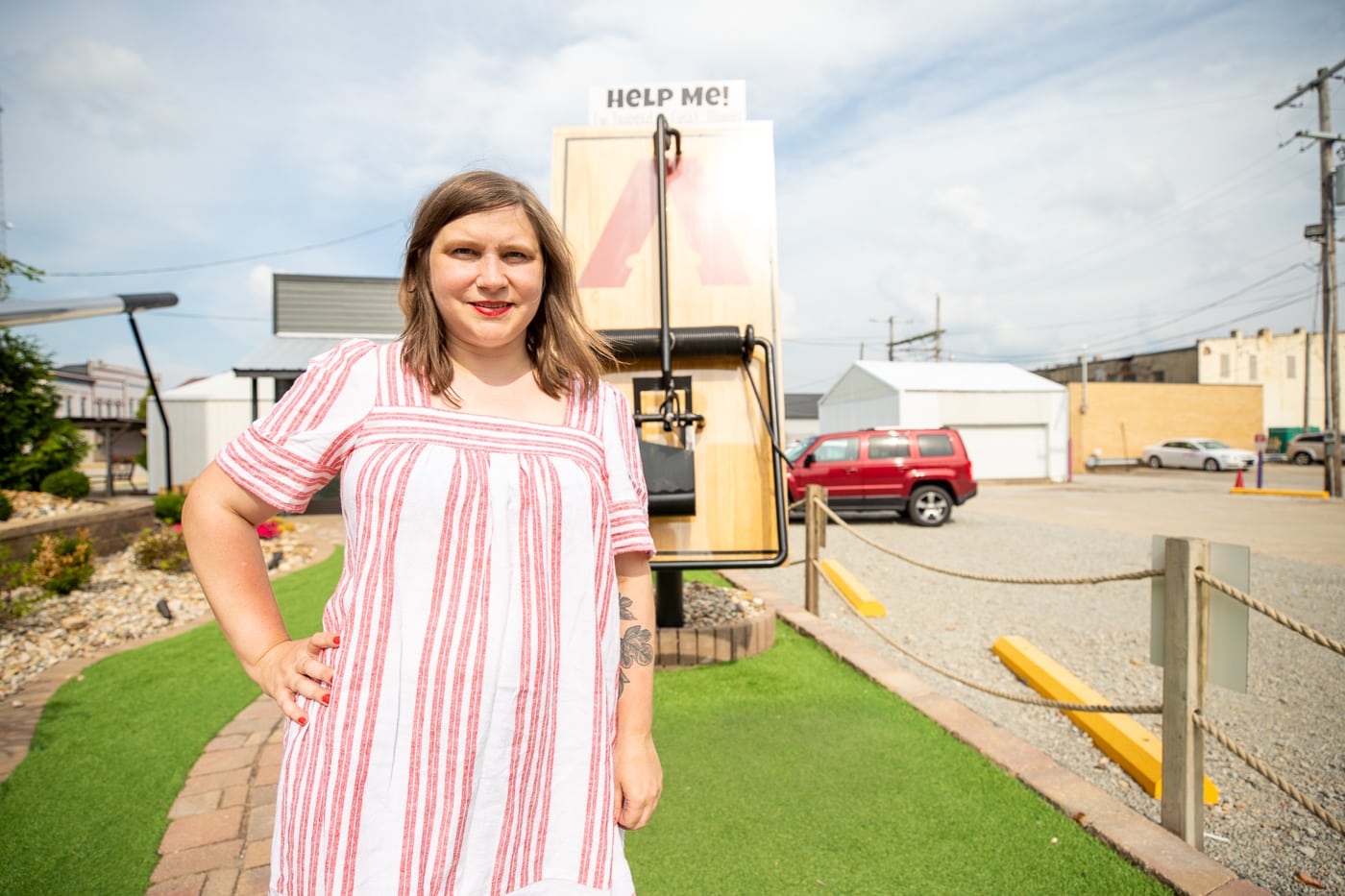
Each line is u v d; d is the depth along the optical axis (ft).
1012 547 33.14
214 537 3.72
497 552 3.59
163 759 10.34
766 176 12.52
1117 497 61.16
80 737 11.20
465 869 3.48
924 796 8.91
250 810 8.89
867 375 94.94
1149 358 143.13
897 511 42.70
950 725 10.75
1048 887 7.20
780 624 17.03
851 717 11.30
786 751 10.14
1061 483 83.20
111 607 20.48
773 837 8.07
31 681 14.29
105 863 7.76
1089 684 14.65
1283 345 135.03
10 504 28.25
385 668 3.44
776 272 12.35
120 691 13.37
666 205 12.23
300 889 3.45
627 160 12.52
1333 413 57.77
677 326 12.23
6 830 8.45
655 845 7.93
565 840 3.74
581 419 4.30
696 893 7.13
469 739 3.44
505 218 3.89
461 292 3.83
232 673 14.32
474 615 3.51
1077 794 8.73
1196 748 7.95
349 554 3.74
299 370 48.47
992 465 86.69
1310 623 19.08
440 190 3.90
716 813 8.56
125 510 30.42
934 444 42.52
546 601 3.68
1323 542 33.24
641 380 12.16
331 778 3.42
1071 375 153.07
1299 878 7.94
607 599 4.01
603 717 3.90
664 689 12.65
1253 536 35.58
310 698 3.52
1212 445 96.32
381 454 3.63
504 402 4.13
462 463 3.65
